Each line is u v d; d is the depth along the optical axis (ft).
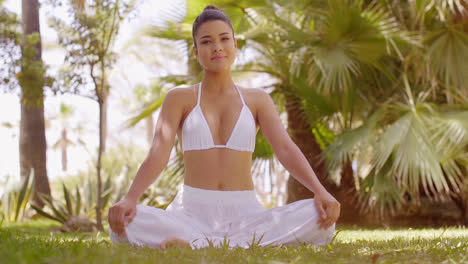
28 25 32.35
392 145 19.44
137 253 5.79
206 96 8.69
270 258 5.45
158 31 25.48
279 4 23.36
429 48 21.54
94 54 22.25
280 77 25.18
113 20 22.26
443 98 23.35
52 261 4.31
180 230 7.47
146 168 7.98
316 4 23.06
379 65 22.49
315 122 24.40
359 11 20.42
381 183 20.57
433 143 19.61
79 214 25.55
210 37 8.62
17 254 4.65
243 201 8.23
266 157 24.39
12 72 23.53
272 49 24.61
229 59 8.70
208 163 8.27
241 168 8.38
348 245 7.33
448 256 5.72
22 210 29.73
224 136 8.42
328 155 21.80
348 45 21.07
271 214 7.84
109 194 27.89
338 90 22.75
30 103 24.34
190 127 8.43
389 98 22.70
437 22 22.72
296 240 7.64
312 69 21.70
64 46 22.08
